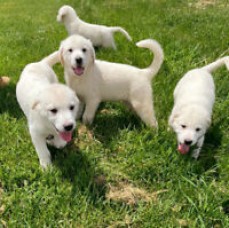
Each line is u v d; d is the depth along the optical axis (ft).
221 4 9.04
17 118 4.99
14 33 7.98
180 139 4.17
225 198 3.82
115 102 5.22
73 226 3.60
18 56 6.56
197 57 6.34
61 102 3.82
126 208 3.78
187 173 4.15
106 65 4.82
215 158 4.40
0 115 4.99
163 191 3.95
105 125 4.91
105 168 4.21
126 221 3.67
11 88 5.52
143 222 3.66
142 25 7.66
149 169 4.16
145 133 4.65
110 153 4.46
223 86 5.43
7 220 3.67
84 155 4.34
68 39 4.86
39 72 4.77
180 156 4.28
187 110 4.25
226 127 4.80
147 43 4.70
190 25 7.61
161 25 7.68
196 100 4.44
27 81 4.57
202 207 3.73
